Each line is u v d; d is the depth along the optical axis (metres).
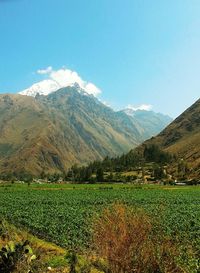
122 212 19.02
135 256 17.41
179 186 167.25
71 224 45.00
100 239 18.83
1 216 53.34
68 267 24.38
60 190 134.38
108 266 18.81
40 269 19.25
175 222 45.06
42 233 40.56
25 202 85.38
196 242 27.67
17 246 17.97
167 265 16.72
